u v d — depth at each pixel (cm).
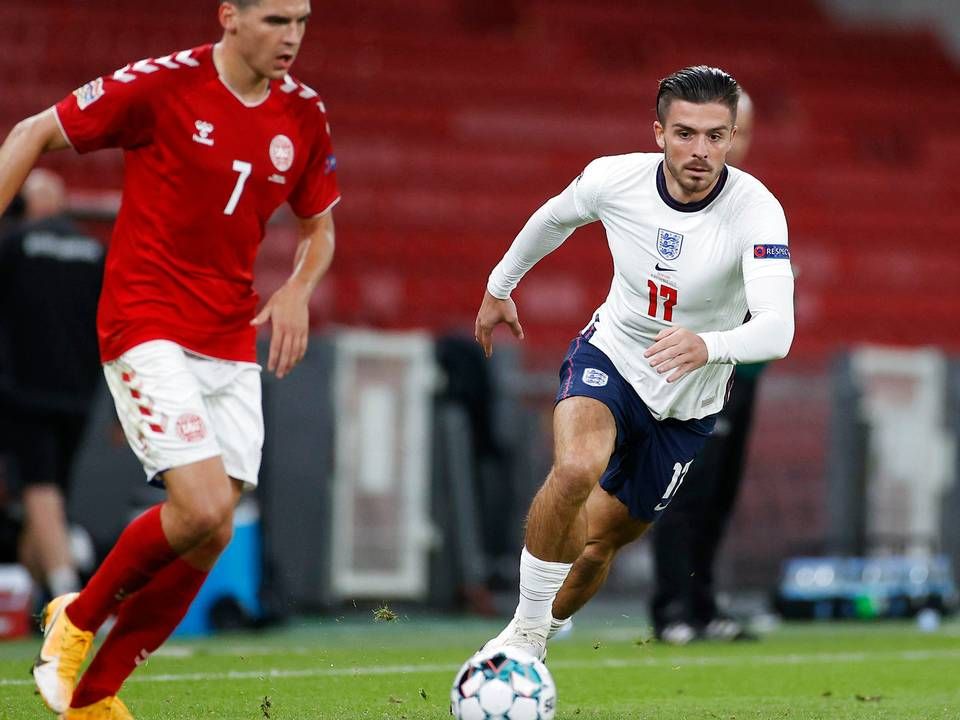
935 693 1969
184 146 1370
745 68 7006
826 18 7762
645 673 2169
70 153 5062
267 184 1410
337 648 2595
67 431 2828
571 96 6369
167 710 1634
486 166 5797
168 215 1374
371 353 3506
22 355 2777
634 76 6656
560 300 5234
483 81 6316
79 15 5900
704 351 1388
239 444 1416
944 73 7456
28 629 2791
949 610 3606
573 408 1562
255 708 1661
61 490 2852
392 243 5212
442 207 5462
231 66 1380
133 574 1337
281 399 3412
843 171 6431
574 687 1977
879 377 3850
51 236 2803
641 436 1606
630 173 1573
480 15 7006
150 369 1352
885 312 5709
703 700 1847
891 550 3819
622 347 1600
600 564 1634
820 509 3812
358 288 4975
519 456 3628
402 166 5675
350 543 3466
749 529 3756
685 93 1459
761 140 6556
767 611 3575
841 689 2011
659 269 1555
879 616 3488
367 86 6106
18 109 5325
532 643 1510
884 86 7188
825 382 3834
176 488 1329
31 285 2770
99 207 3200
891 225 6116
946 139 6931
